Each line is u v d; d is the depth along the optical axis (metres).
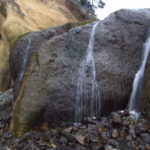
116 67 4.09
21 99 3.91
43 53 4.12
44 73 3.98
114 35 4.23
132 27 4.14
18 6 9.62
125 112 3.75
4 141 3.60
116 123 3.54
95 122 3.76
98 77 4.06
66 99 3.93
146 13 4.20
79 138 3.27
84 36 4.38
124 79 4.07
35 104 3.80
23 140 3.51
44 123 3.85
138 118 3.53
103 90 4.00
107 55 4.16
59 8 12.82
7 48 8.34
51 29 5.95
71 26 5.59
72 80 4.04
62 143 3.29
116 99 4.05
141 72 3.98
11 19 8.66
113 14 4.43
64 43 4.31
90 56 4.22
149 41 3.97
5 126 4.27
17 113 3.88
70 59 4.21
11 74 7.19
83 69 4.14
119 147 3.00
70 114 3.93
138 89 3.90
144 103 3.58
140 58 4.11
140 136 3.15
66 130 3.53
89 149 3.05
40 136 3.55
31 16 9.70
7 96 6.95
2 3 9.95
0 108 5.68
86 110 3.99
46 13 10.92
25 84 3.98
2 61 8.57
